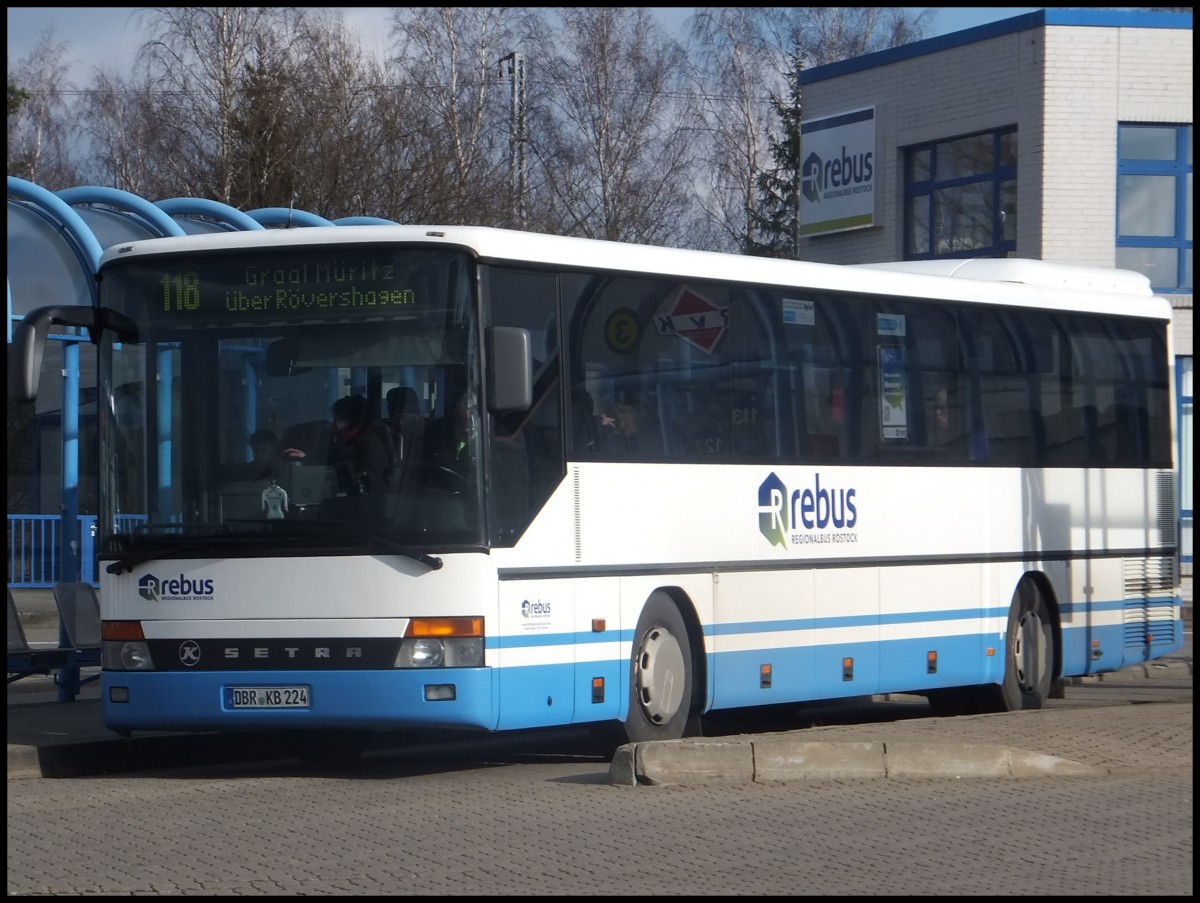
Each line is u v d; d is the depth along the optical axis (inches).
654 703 489.4
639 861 330.3
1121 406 685.3
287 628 438.6
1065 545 652.1
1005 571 622.8
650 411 493.7
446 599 433.1
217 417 451.2
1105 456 674.8
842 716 672.4
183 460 452.4
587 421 472.4
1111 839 358.3
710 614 509.4
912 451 588.7
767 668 528.4
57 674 629.3
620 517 479.2
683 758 432.8
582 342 473.7
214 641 443.8
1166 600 703.1
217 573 444.1
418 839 353.4
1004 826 372.5
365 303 445.4
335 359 445.7
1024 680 634.2
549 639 453.1
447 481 436.8
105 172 2215.8
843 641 556.7
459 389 438.9
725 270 525.0
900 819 379.9
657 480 492.4
